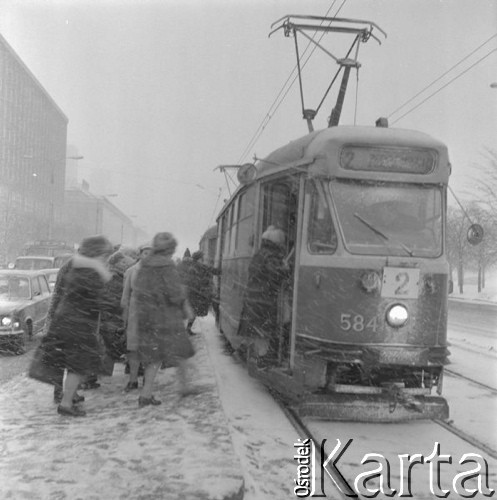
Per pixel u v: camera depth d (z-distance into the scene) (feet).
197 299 43.65
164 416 21.74
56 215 245.04
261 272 26.61
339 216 23.43
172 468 16.22
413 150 23.90
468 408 25.63
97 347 22.40
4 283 43.83
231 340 34.30
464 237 114.32
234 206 36.68
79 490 14.85
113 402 24.82
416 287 22.94
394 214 23.77
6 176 195.62
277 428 21.66
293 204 27.35
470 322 68.54
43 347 22.39
